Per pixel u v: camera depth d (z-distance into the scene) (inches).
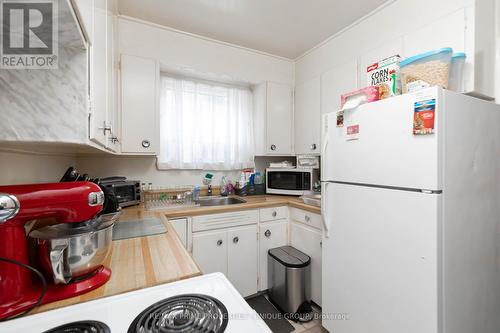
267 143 97.0
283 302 71.9
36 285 24.9
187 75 89.8
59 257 23.8
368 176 47.6
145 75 73.5
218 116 97.2
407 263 40.9
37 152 40.6
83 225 26.9
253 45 90.9
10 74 23.0
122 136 69.9
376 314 46.4
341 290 54.5
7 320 20.9
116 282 27.1
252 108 104.2
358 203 49.9
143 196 82.7
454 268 39.6
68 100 24.9
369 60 70.3
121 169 81.4
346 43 79.0
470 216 42.4
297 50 95.0
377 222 45.9
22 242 23.1
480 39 50.1
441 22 53.6
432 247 37.5
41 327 20.1
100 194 27.6
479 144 43.7
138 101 72.3
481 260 45.1
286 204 85.1
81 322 20.5
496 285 48.9
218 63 87.0
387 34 66.2
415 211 39.7
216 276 28.7
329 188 57.5
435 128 36.9
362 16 72.5
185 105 90.9
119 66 69.7
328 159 57.5
